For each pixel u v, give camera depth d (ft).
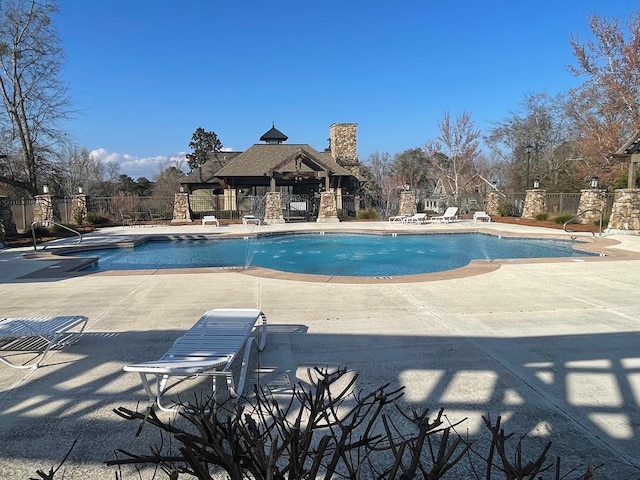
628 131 98.37
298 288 26.53
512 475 5.05
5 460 9.37
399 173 184.85
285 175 88.63
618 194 55.21
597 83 95.55
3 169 88.94
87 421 11.03
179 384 13.20
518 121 144.25
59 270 34.19
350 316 20.21
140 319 20.11
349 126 117.50
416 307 21.71
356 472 5.17
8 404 11.99
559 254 46.91
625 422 10.68
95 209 95.86
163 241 61.11
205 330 13.87
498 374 13.56
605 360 14.55
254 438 5.48
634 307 21.33
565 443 9.79
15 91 87.92
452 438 9.98
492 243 56.39
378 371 13.91
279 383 13.11
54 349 16.25
